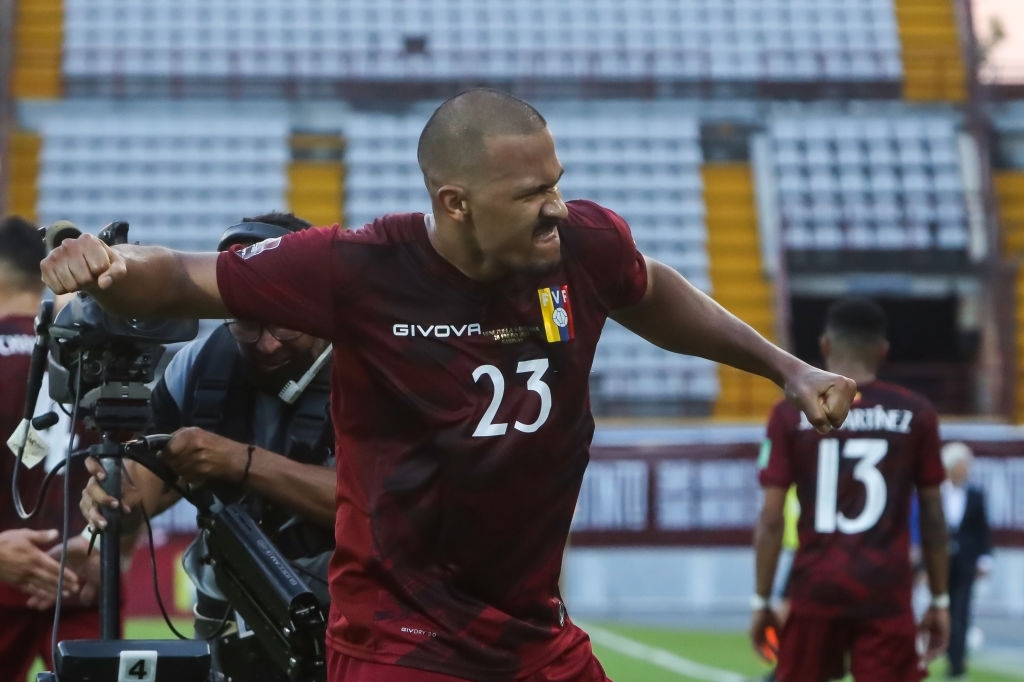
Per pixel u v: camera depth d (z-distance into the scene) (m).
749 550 49.72
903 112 68.44
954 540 34.31
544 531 9.13
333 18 72.38
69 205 63.72
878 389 17.25
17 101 66.50
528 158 8.31
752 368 9.94
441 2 73.75
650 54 71.31
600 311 9.23
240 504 11.05
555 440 8.96
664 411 58.41
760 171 66.50
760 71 70.25
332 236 8.83
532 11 73.19
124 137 66.25
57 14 70.88
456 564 9.02
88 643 9.48
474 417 8.78
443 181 8.45
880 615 16.89
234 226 10.74
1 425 13.51
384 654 8.98
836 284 63.97
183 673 9.45
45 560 12.88
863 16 73.19
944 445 49.94
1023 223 66.25
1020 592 49.50
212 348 11.41
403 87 68.31
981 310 62.66
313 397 11.24
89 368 10.07
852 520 17.05
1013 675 34.59
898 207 64.69
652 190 65.69
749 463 49.84
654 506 49.84
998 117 68.50
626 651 37.22
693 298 9.80
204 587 11.89
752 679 31.06
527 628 9.10
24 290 14.62
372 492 8.98
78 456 12.64
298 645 10.26
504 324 8.82
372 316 8.78
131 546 13.11
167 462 10.59
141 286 8.37
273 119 67.31
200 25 71.19
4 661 14.08
